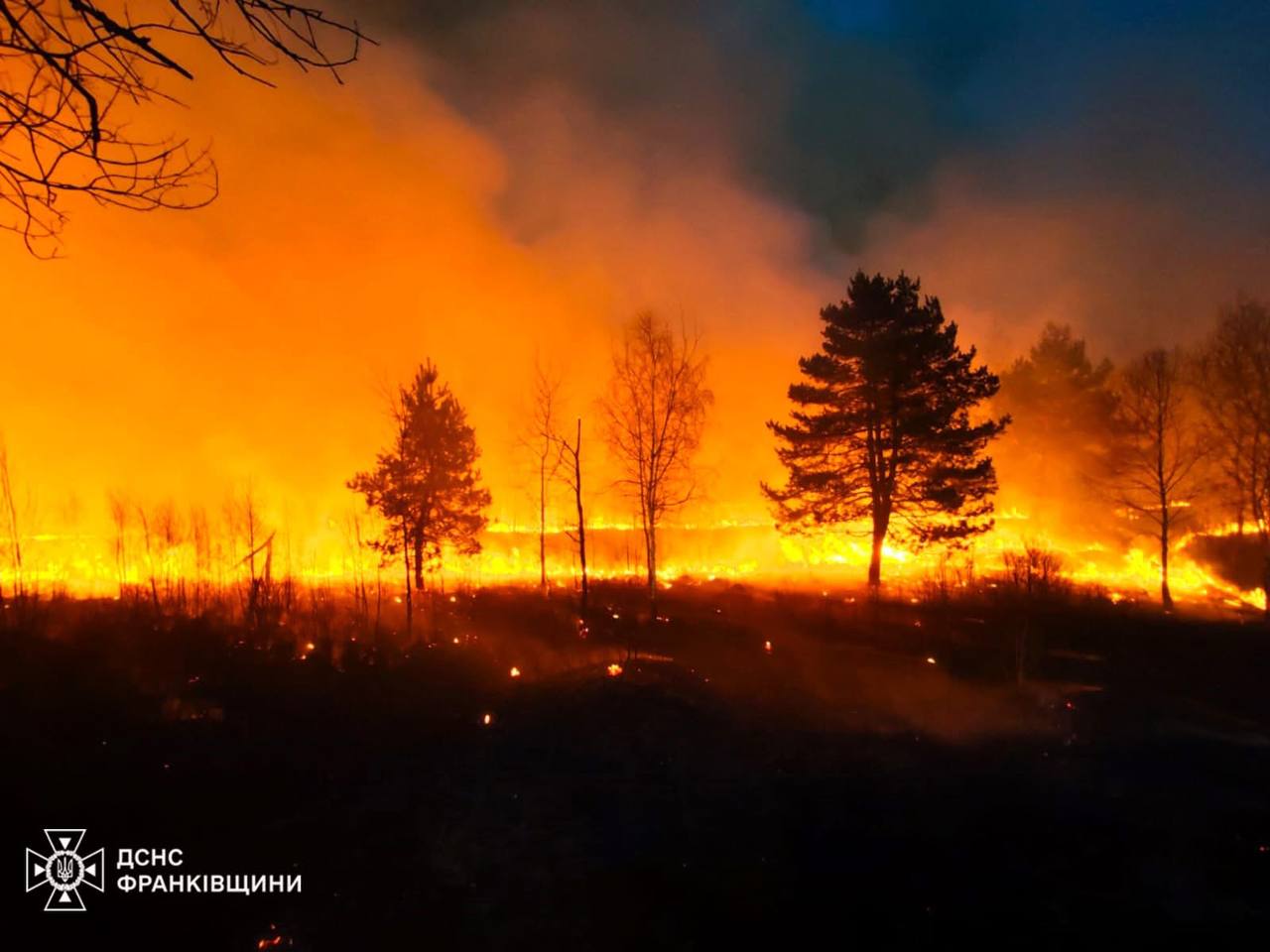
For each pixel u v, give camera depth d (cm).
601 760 962
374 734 1025
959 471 2542
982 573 2927
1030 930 588
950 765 1002
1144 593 2808
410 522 2405
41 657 1215
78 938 520
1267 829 793
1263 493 2733
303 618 1867
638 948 554
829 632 1938
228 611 1908
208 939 534
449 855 685
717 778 912
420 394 2512
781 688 1374
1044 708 1295
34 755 789
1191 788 927
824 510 2683
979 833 775
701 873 669
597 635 1809
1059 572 2762
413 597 2295
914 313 2620
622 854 700
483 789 848
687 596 2491
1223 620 2333
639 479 2181
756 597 2517
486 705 1195
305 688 1217
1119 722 1228
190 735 933
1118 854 731
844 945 566
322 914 576
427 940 550
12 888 566
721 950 554
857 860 707
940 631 1934
